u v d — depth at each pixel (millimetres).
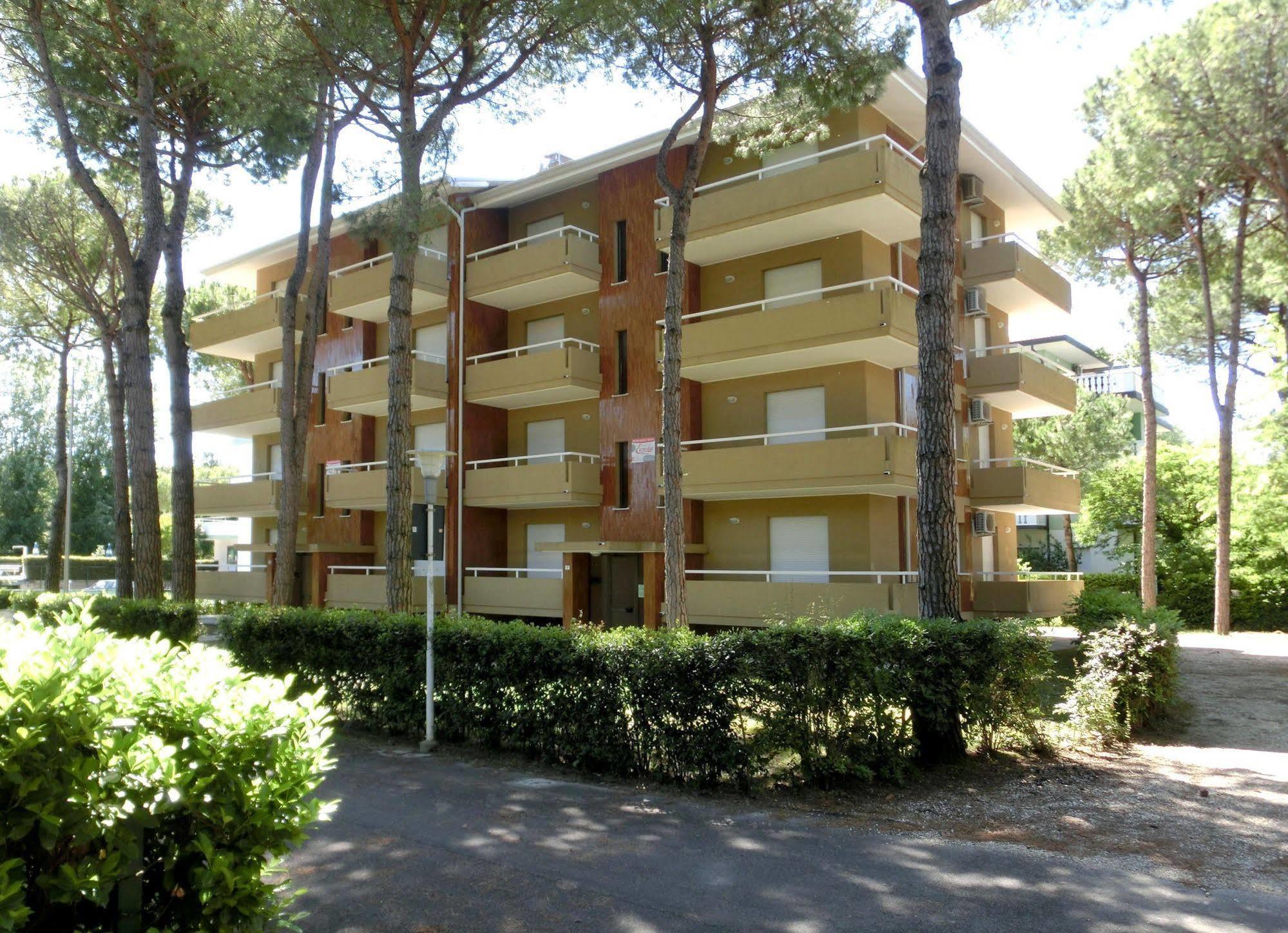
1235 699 12781
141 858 2760
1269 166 19422
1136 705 10117
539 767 8391
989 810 6898
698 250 19453
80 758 2633
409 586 13062
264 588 27719
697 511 19781
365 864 5676
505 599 21781
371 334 26375
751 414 19469
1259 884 5297
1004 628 8539
